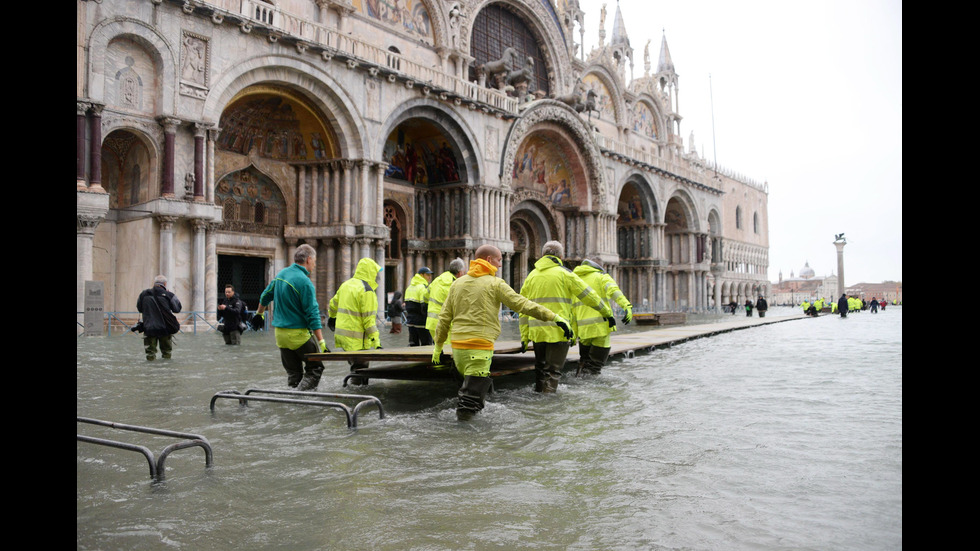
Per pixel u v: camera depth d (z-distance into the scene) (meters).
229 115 26.92
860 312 63.75
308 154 29.55
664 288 56.75
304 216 29.53
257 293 29.44
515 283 45.47
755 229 90.88
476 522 3.96
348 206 28.56
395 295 24.27
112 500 4.40
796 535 3.69
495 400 8.72
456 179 36.41
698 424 6.91
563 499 4.39
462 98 33.78
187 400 8.55
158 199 21.56
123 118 21.02
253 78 24.80
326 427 6.86
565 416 7.48
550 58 46.44
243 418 7.35
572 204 46.09
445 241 36.53
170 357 14.26
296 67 25.84
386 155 35.00
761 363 13.39
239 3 24.55
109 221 23.50
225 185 27.69
